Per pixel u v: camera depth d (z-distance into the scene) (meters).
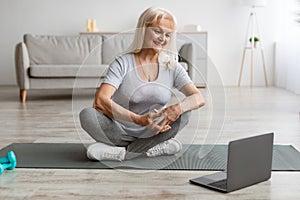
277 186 2.27
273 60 7.80
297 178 2.41
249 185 2.26
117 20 7.82
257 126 3.96
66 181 2.33
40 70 5.70
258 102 5.55
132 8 7.82
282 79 7.36
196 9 7.80
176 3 7.80
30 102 5.61
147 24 2.54
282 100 5.75
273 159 2.76
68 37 6.53
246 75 7.83
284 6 7.22
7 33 7.82
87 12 7.82
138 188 2.23
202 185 2.26
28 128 3.81
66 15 7.82
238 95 6.31
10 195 2.12
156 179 2.38
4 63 7.85
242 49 7.81
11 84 7.88
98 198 2.08
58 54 6.36
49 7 7.81
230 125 4.01
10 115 4.55
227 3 7.77
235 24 7.79
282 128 3.87
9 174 2.44
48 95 6.45
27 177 2.39
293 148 3.06
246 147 2.21
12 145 3.13
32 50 6.35
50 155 2.84
